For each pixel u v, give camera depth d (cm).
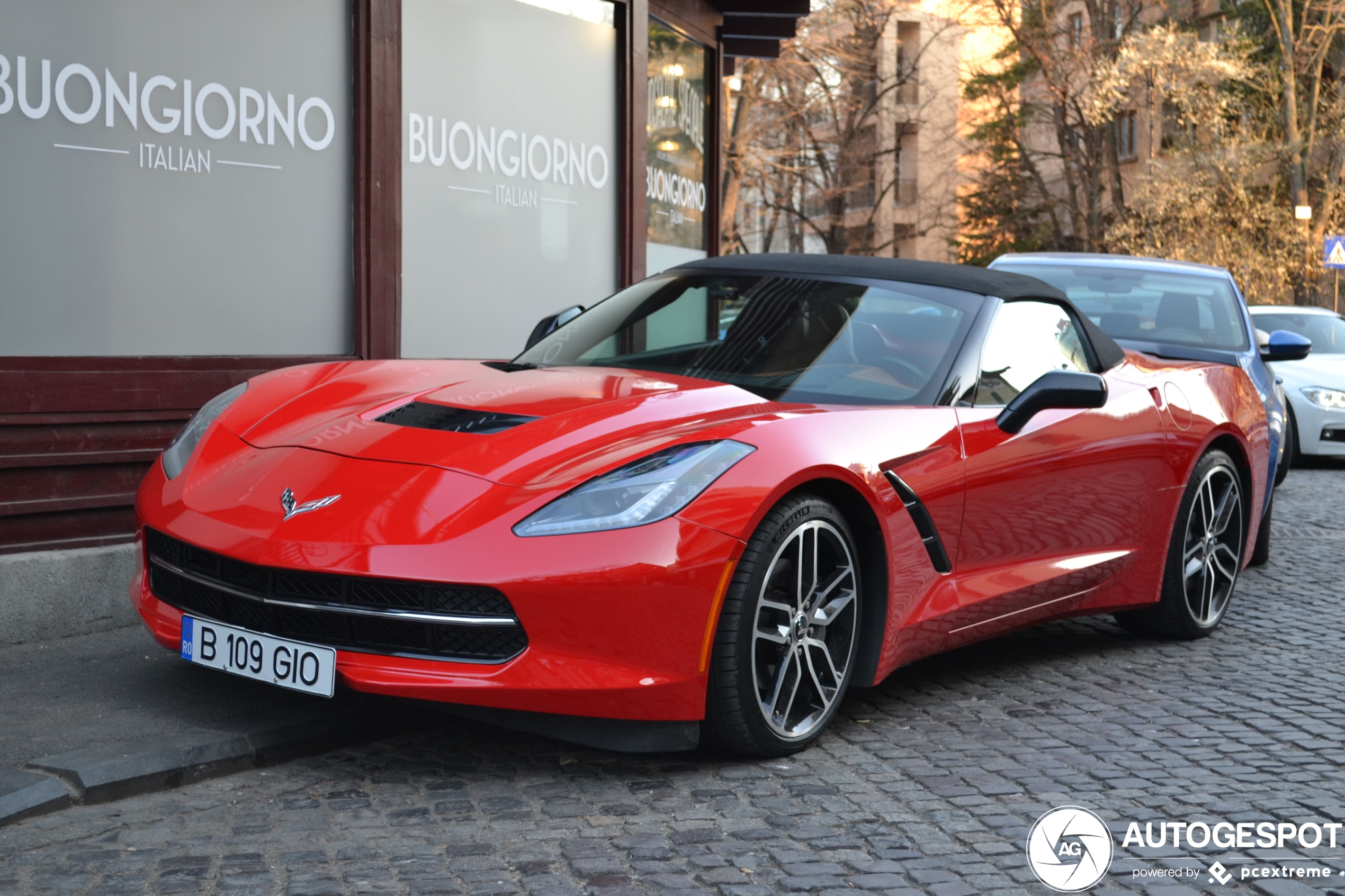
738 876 262
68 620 442
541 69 700
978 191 3759
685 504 309
